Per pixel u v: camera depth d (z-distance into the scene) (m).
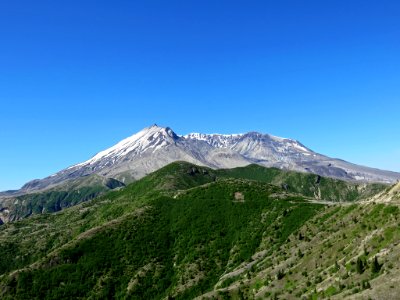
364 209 148.75
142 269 193.00
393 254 107.25
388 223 124.38
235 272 171.00
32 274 190.12
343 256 125.75
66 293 181.50
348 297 98.50
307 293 117.69
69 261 198.00
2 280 188.88
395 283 94.44
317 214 184.75
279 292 129.00
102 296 179.88
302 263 139.00
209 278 179.62
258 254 180.00
